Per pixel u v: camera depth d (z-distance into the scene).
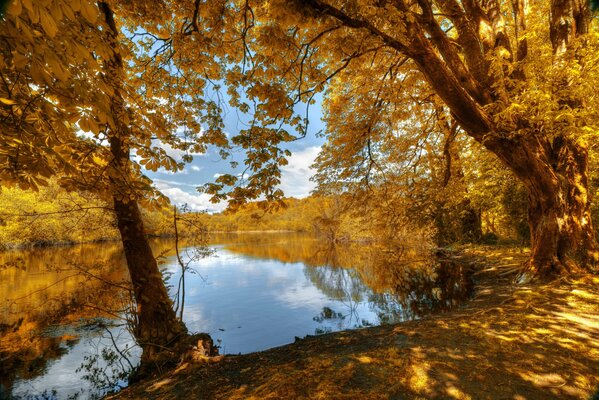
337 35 5.91
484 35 7.97
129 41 6.58
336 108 9.77
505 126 6.41
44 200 18.19
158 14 5.89
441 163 14.31
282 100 5.43
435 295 10.21
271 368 4.20
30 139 2.59
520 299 6.28
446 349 4.20
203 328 8.38
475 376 3.45
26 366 6.22
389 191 11.21
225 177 5.27
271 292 12.77
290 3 4.39
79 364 6.29
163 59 6.84
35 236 20.64
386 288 12.38
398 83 9.58
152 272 6.64
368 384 3.38
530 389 3.16
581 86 5.29
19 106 2.49
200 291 13.20
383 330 5.52
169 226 7.18
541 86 5.51
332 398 3.11
